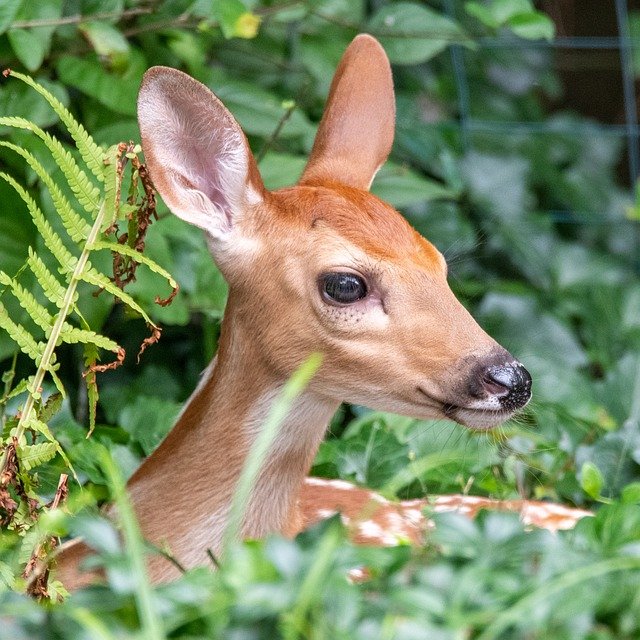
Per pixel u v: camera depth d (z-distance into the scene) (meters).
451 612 4.33
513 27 10.71
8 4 9.29
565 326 13.00
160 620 4.38
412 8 11.55
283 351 6.98
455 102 15.12
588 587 4.61
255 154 11.36
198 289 10.17
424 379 6.86
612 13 15.99
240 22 9.60
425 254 7.07
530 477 8.91
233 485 7.04
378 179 11.17
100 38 10.03
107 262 9.41
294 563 4.56
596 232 15.55
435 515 5.13
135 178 6.68
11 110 9.68
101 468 8.10
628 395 11.03
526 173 14.59
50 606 5.83
